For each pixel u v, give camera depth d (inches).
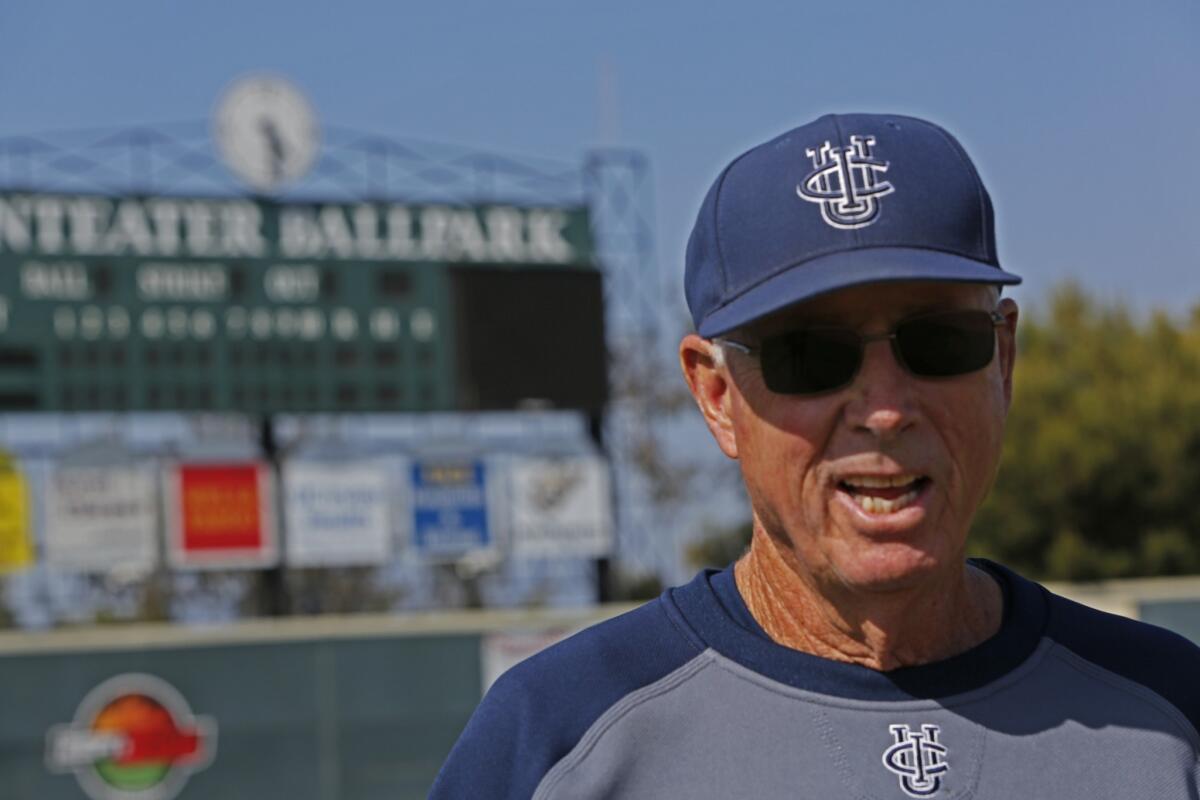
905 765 73.5
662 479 1031.0
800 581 78.4
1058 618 78.8
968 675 75.5
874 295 74.9
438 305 696.4
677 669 76.7
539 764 75.2
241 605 995.9
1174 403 729.6
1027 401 748.0
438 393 691.4
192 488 657.0
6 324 647.1
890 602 75.5
